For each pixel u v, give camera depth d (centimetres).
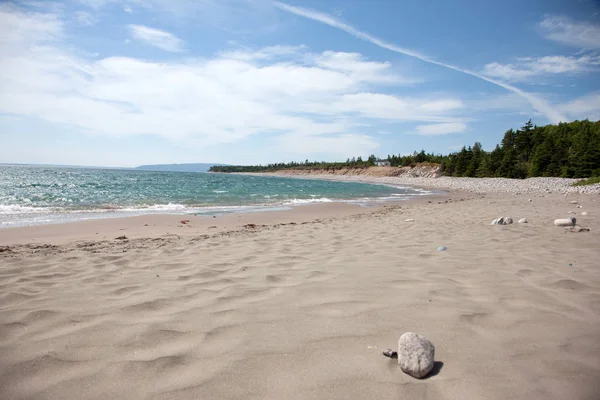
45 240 666
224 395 163
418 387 168
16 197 1666
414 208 1380
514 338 218
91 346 212
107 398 163
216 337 223
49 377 180
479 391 164
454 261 421
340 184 4697
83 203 1480
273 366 188
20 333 230
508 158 5044
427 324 240
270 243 576
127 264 431
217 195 2119
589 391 163
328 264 420
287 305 280
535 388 166
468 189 3422
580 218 812
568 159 4322
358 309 269
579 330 227
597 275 347
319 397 161
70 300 297
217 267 411
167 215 1122
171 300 294
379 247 527
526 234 597
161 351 206
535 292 302
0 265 425
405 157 9550
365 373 180
